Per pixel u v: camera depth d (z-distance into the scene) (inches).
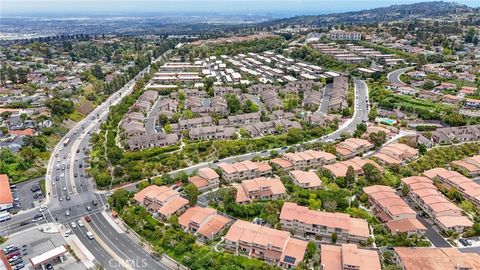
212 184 7037.4
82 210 6476.4
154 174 7603.4
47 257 5017.2
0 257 5029.5
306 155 7800.2
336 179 6939.0
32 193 7042.3
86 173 7819.9
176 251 5319.9
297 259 4980.3
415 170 7391.7
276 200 6446.9
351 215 6018.7
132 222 5949.8
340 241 5506.9
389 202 6072.8
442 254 4911.4
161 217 6136.8
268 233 5354.3
